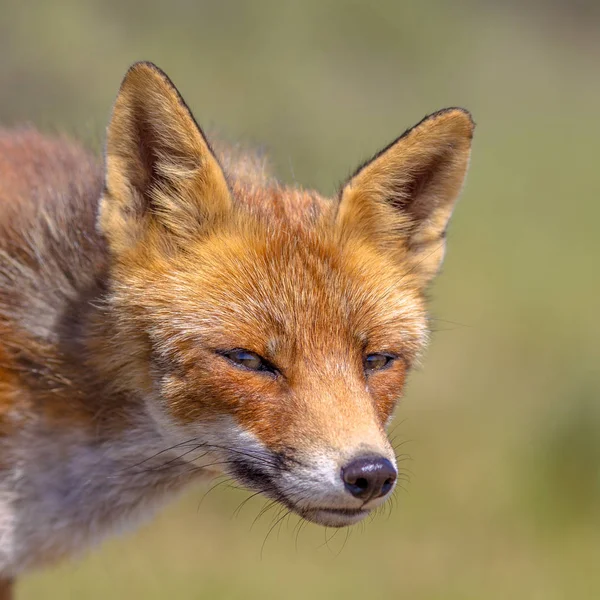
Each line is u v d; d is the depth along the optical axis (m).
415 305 15.70
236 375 14.20
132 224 14.90
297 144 44.31
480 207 54.50
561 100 65.75
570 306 44.38
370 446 13.33
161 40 45.84
